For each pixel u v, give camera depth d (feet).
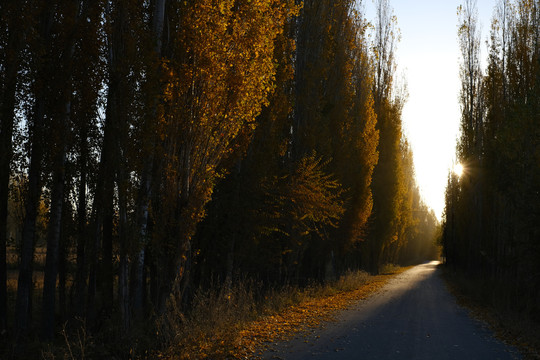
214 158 37.22
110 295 42.80
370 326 39.58
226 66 36.70
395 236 145.28
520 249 55.98
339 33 81.00
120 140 33.27
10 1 36.86
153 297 39.63
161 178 35.12
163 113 34.01
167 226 35.22
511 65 77.87
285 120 55.77
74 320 44.01
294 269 65.98
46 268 41.11
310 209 56.54
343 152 79.97
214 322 33.65
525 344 32.68
